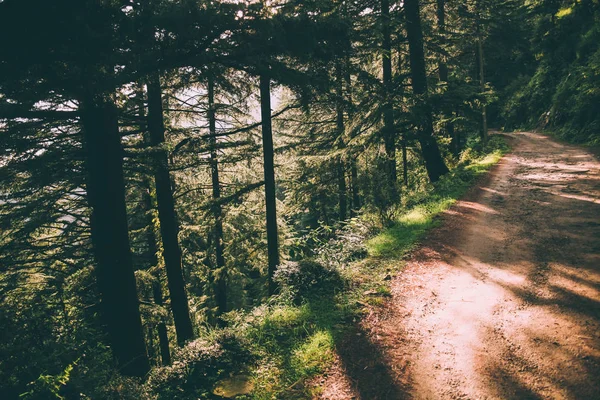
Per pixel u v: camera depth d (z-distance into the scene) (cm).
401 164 2536
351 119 1533
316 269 779
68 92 548
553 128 3173
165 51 568
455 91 1372
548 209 1062
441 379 455
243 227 1716
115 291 711
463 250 865
